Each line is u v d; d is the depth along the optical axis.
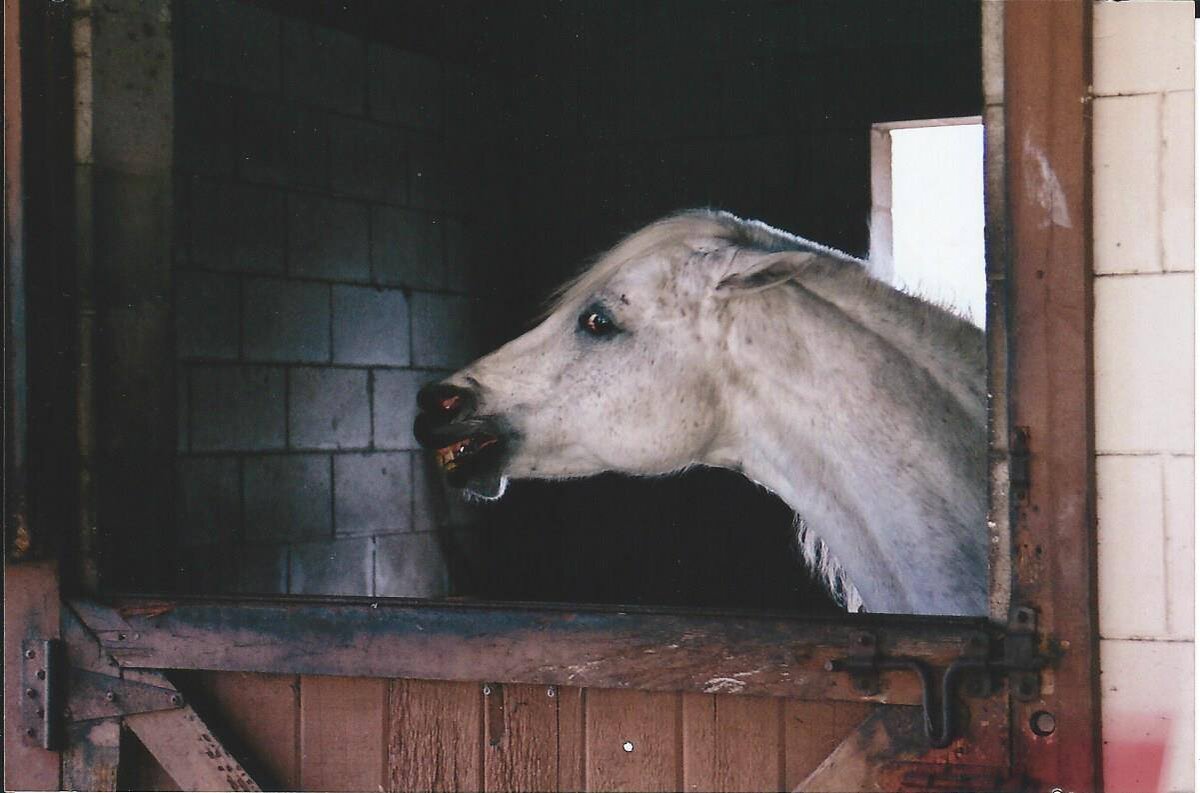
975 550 2.37
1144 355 1.69
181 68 3.65
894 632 1.79
